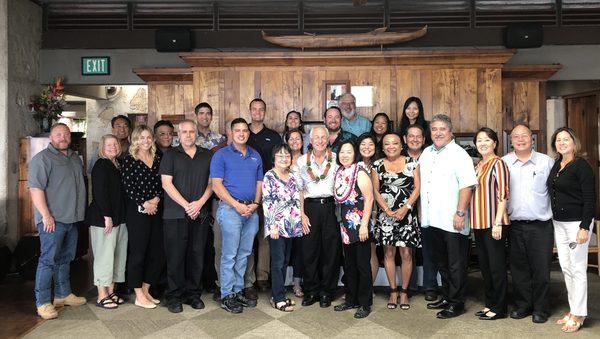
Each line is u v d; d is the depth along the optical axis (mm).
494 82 5137
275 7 5941
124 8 5969
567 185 3141
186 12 5961
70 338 3041
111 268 3621
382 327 3195
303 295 3883
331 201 3527
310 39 5391
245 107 5180
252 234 3609
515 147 3299
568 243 3178
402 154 3785
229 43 5926
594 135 7137
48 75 5941
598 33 5816
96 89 7434
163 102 5758
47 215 3428
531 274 3377
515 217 3312
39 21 5902
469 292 4031
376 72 5172
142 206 3557
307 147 4172
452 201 3375
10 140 5250
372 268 3834
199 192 3561
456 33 5848
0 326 3266
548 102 7723
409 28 5883
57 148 3566
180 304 3533
